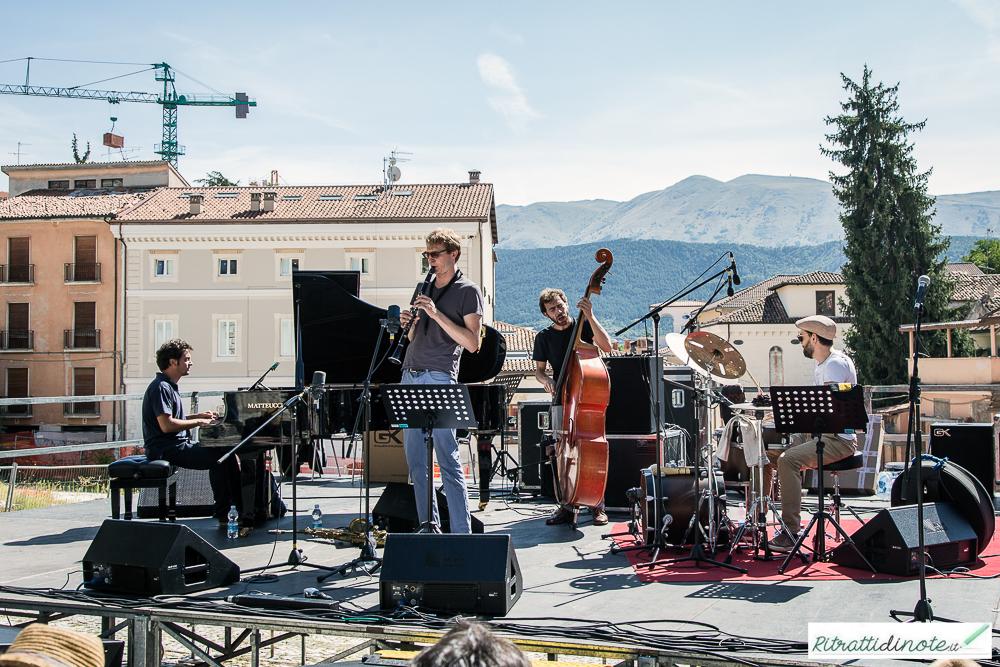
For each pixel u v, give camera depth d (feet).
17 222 107.96
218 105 249.75
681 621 11.46
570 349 20.01
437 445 15.76
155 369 106.52
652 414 22.94
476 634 5.07
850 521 21.01
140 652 10.98
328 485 29.48
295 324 20.99
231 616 10.66
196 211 106.22
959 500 15.94
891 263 105.40
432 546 11.74
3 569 16.11
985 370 79.77
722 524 17.57
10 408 108.47
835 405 15.35
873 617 12.16
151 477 19.42
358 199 109.60
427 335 16.14
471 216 102.37
